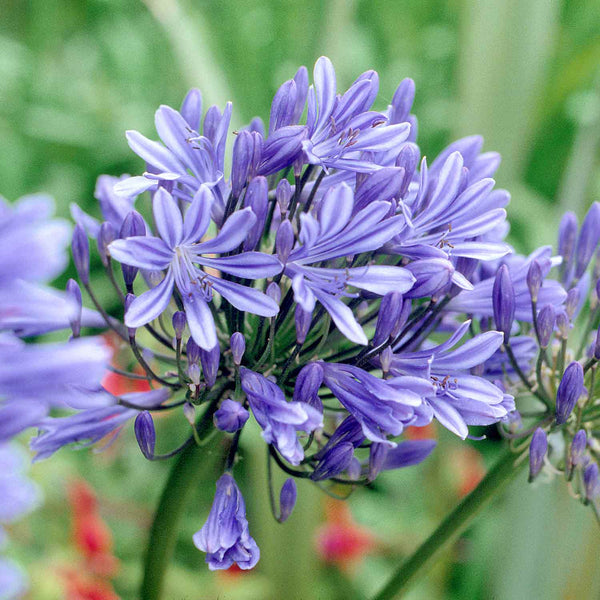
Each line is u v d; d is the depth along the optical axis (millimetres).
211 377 531
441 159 577
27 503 437
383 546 846
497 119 753
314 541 797
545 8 742
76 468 806
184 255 527
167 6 792
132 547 829
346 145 543
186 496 570
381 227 526
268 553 748
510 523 697
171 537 575
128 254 514
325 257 532
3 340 456
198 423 561
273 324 531
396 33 1236
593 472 575
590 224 602
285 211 541
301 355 553
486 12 745
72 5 1292
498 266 589
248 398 533
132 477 873
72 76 1228
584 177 735
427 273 536
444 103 1066
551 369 589
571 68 769
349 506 868
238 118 777
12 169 1062
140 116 1108
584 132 739
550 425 588
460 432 535
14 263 433
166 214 514
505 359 588
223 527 533
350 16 793
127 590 795
